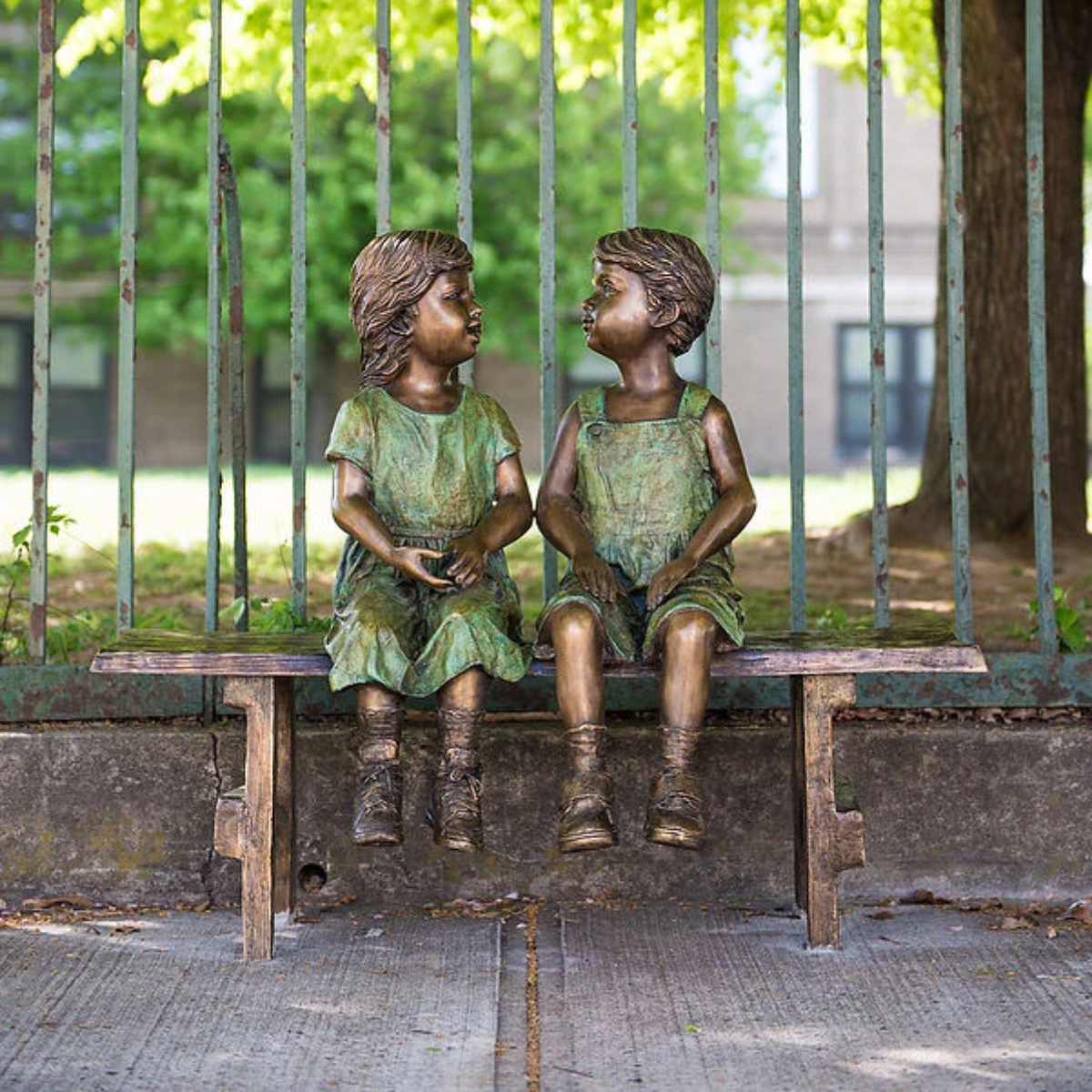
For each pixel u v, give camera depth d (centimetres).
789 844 414
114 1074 299
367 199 1953
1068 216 867
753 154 2289
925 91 1118
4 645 510
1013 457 867
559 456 387
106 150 2022
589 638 352
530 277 2045
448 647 352
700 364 2411
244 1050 312
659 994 343
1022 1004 335
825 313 2425
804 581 421
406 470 375
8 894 411
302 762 412
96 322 2173
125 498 421
